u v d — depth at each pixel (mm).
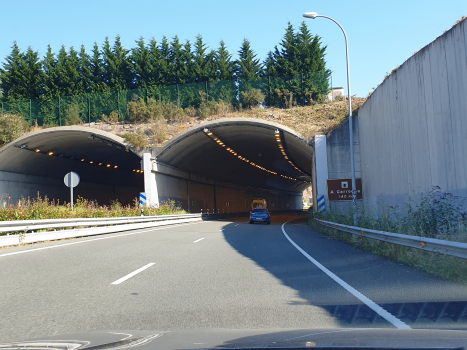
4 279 7508
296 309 5430
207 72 51906
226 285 7191
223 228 26344
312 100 39656
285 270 8898
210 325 4660
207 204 54281
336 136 29453
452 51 12602
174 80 53219
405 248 10156
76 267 9070
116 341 2715
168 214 33594
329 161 29312
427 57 14555
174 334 2945
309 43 50375
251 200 75875
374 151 23109
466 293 6164
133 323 4750
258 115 37219
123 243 14797
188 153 41219
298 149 38688
